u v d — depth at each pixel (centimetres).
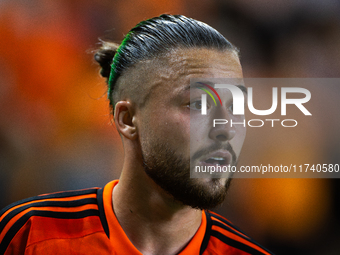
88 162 1440
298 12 1672
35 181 1367
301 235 1340
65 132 1459
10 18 1486
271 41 1689
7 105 1418
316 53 1662
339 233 1349
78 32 1582
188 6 1711
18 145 1381
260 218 1340
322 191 1366
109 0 1631
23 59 1482
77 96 1505
